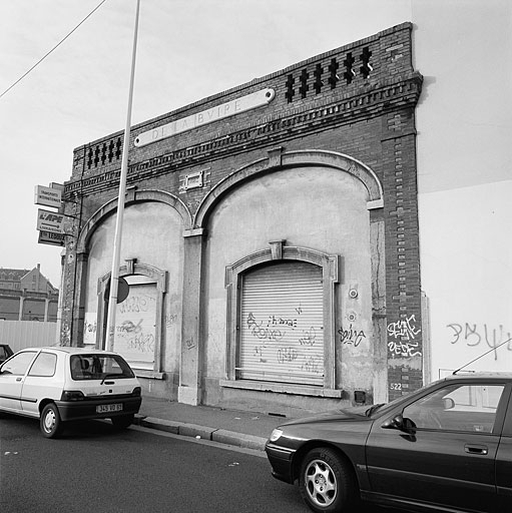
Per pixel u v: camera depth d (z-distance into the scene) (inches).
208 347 466.0
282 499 218.1
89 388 341.1
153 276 525.7
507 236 314.2
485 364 310.2
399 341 342.0
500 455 163.0
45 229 607.5
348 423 203.6
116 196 581.9
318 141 408.5
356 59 395.5
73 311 609.3
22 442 320.2
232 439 333.1
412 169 353.1
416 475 178.5
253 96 458.0
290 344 416.8
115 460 279.6
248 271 451.5
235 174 461.1
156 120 546.6
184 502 211.2
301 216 417.1
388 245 356.5
